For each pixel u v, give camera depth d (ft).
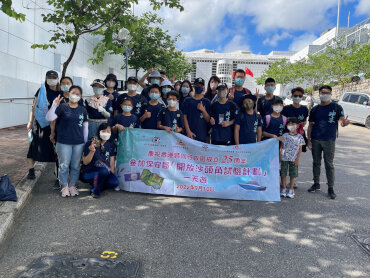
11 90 32.81
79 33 23.49
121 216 13.21
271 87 18.94
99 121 16.81
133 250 10.41
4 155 21.89
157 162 16.65
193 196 16.26
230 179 16.29
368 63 69.15
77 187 17.04
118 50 20.89
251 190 16.12
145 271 9.25
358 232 12.36
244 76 19.25
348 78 81.56
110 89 19.02
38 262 9.43
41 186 16.87
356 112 49.96
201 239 11.38
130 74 83.05
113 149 17.38
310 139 17.62
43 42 39.17
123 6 20.61
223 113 16.92
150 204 14.85
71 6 21.02
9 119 33.47
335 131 16.78
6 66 31.96
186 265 9.64
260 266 9.73
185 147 16.63
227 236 11.69
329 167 16.66
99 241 10.94
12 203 13.25
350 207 15.15
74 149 15.31
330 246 11.15
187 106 17.47
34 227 11.95
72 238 11.12
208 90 20.74
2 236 10.87
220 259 10.05
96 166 15.57
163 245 10.83
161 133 16.72
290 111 18.44
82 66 51.19
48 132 16.28
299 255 10.47
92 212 13.53
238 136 16.96
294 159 16.30
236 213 14.07
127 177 16.72
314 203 15.66
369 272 9.58
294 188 18.20
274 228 12.55
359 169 22.95
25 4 34.81
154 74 20.68
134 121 17.70
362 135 40.98
